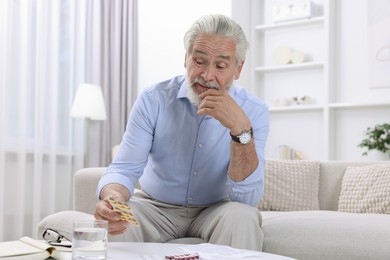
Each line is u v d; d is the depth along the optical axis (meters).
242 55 1.71
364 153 4.08
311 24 4.60
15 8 3.69
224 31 1.64
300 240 1.90
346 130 4.38
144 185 1.97
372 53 4.32
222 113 1.63
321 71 4.52
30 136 3.81
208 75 1.63
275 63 4.75
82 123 4.20
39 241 1.28
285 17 4.60
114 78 4.49
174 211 1.90
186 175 1.88
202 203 1.92
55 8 3.97
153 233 1.74
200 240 1.77
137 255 1.20
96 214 1.42
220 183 1.91
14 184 3.68
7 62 3.62
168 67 4.74
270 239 1.94
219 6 4.63
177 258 1.15
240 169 1.72
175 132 1.86
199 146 1.86
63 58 4.11
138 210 1.77
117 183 1.71
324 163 2.79
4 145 3.56
